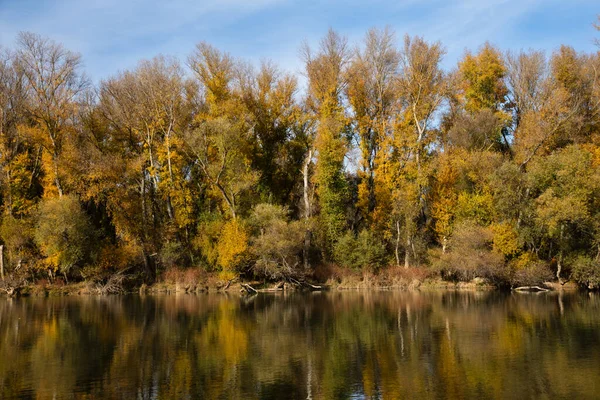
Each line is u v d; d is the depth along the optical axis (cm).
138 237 4653
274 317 3022
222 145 4731
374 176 5256
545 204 4425
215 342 2322
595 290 4412
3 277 4372
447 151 5241
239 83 5541
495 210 4703
